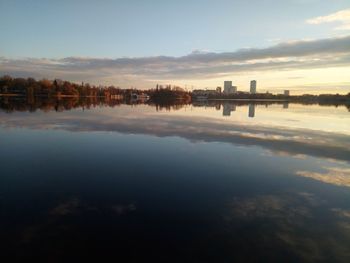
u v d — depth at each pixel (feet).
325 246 22.84
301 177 39.65
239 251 21.98
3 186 33.91
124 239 23.22
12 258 20.33
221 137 68.59
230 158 48.78
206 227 25.54
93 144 57.26
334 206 30.48
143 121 100.32
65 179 36.68
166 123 95.45
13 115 110.01
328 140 67.41
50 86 368.27
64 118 103.81
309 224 26.48
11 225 24.82
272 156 50.65
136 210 28.48
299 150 55.72
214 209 29.17
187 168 42.57
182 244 22.76
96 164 43.37
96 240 22.89
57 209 28.12
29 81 369.71
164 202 30.58
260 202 31.14
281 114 152.35
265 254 21.63
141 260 20.63
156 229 24.97
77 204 29.43
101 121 97.04
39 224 25.11
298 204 30.89
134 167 42.39
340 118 130.31
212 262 20.63
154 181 36.86
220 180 37.83
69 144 56.80
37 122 89.40
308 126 95.55
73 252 21.24
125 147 55.11
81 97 426.92
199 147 56.65
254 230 25.17
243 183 36.94
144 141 61.31
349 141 66.28
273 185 36.45
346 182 37.86
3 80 358.64
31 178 36.68
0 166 41.60
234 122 103.60
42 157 46.70
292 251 22.11
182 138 65.87
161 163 44.88
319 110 202.90
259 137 70.03
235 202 31.01
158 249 22.00
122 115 124.36
